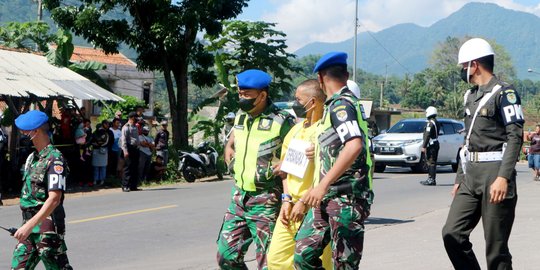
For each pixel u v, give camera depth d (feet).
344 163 16.26
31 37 89.97
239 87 20.20
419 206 46.73
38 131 19.69
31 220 19.06
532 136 74.08
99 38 78.79
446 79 371.35
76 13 78.79
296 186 18.39
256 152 19.99
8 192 55.11
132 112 58.70
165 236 35.17
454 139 81.66
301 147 18.43
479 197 19.53
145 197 53.11
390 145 78.59
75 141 60.29
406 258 27.37
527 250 28.19
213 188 61.57
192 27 77.10
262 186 19.95
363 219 16.94
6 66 61.77
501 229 19.03
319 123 17.51
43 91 57.98
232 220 20.43
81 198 52.19
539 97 341.00
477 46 19.40
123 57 154.92
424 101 361.51
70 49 69.56
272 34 94.12
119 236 35.01
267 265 19.39
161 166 67.92
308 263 17.31
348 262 16.76
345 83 17.33
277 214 20.07
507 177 18.42
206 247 32.35
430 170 63.16
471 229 19.89
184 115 82.48
